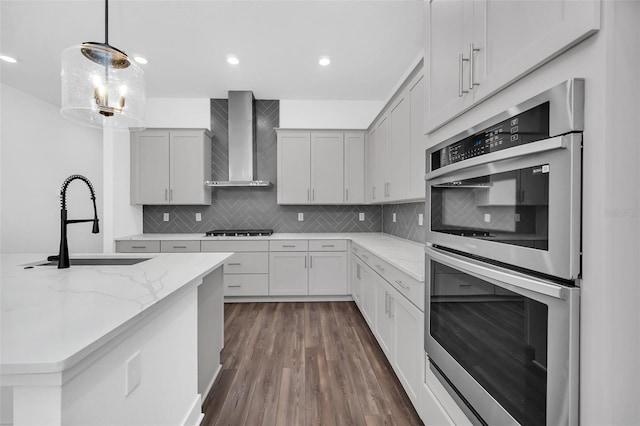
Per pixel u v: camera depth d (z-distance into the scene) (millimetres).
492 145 895
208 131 3889
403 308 1750
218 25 2439
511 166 799
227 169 4125
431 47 1361
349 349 2420
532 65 732
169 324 1257
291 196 3916
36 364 599
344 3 2188
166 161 3799
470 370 1029
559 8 657
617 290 581
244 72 3293
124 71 1634
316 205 4246
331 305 3586
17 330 752
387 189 3033
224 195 4172
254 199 4195
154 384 1129
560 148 640
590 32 588
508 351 832
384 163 3146
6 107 3463
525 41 761
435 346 1290
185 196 3809
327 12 2285
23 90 3580
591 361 604
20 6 2186
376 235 3949
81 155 4395
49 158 3953
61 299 1020
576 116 617
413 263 1797
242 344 2514
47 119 3916
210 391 1861
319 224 4246
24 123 3646
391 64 3088
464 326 1068
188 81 3535
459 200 1088
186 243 3594
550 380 678
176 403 1333
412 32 2533
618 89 578
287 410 1688
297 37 2609
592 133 599
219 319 2066
